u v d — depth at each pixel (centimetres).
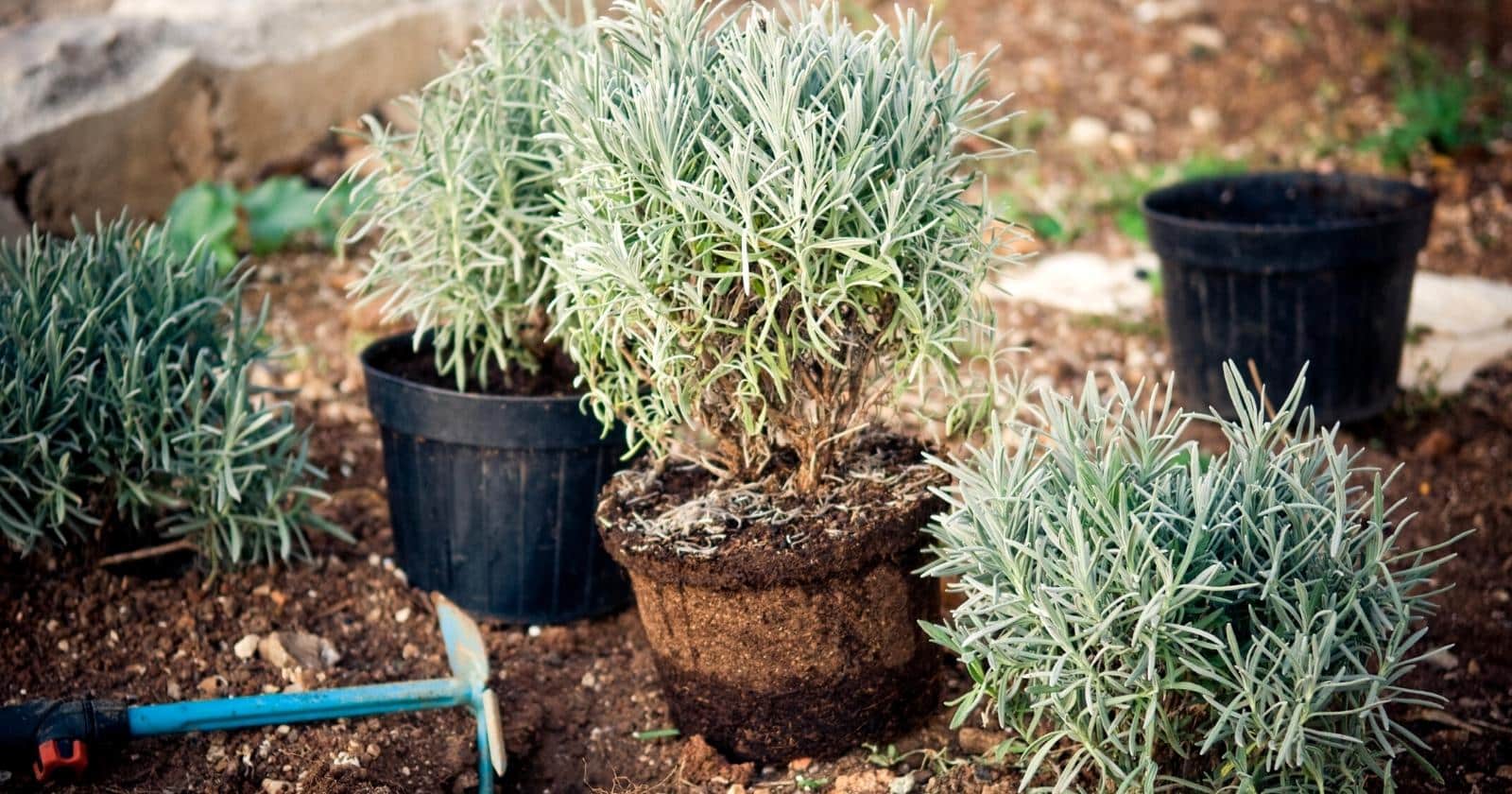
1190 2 656
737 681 243
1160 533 208
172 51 472
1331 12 657
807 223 209
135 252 300
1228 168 545
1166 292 387
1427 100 579
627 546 238
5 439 262
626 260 213
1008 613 215
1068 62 618
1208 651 206
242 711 245
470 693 253
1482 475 357
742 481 253
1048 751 215
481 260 281
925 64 232
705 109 222
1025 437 225
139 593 287
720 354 232
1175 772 219
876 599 238
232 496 281
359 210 283
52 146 438
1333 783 212
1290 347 362
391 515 308
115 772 239
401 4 531
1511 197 530
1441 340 425
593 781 255
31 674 263
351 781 238
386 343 318
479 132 274
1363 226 348
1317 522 209
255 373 389
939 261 222
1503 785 245
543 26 280
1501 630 296
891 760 246
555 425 278
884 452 261
